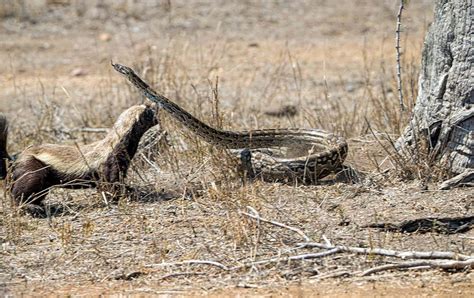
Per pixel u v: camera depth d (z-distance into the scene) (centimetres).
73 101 3903
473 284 2036
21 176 2486
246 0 6012
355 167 2727
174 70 4109
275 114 3719
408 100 3238
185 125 2686
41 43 5175
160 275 2120
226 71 4528
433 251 2166
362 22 5581
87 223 2330
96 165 2516
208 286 2056
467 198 2414
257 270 2112
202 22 5550
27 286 2089
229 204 2409
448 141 2569
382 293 1995
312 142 2789
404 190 2503
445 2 2578
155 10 5725
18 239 2339
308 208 2423
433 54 2622
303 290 2017
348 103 3853
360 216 2352
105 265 2177
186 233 2312
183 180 2664
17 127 3525
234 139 2752
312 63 4744
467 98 2541
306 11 5838
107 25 5484
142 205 2511
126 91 4053
